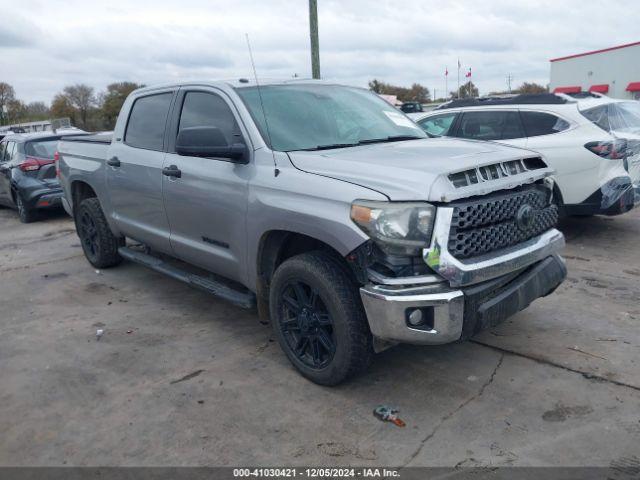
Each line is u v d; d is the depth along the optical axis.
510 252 3.37
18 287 6.03
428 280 3.06
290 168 3.63
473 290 3.12
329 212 3.27
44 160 9.98
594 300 4.88
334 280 3.32
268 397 3.54
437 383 3.62
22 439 3.21
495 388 3.52
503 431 3.08
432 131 7.98
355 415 3.30
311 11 10.51
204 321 4.83
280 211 3.54
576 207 6.55
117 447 3.10
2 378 3.93
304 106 4.32
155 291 5.65
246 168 3.90
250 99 4.17
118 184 5.41
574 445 2.93
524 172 3.53
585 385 3.50
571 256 6.24
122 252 5.85
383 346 3.39
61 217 10.67
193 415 3.37
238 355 4.15
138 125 5.25
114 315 5.05
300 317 3.65
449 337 3.06
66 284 6.03
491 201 3.25
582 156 6.39
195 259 4.61
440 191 3.01
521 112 7.04
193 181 4.33
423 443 3.01
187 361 4.09
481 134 7.39
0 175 10.85
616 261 5.97
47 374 3.96
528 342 4.12
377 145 3.99
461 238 3.11
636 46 31.70
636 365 3.71
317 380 3.61
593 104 6.74
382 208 3.04
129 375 3.91
